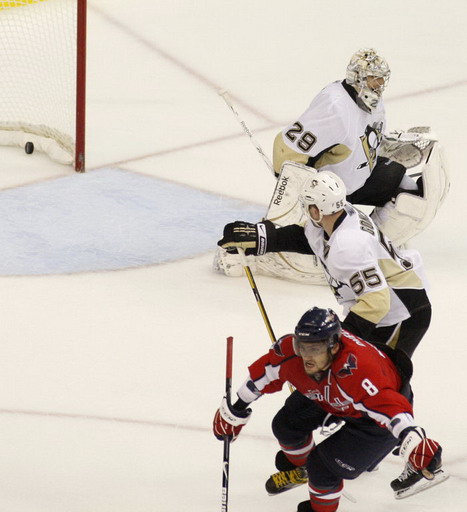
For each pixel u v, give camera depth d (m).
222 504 12.95
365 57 18.88
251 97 32.69
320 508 13.12
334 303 20.38
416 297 14.31
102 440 15.39
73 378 17.22
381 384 11.91
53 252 22.47
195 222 24.23
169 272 21.62
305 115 19.48
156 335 18.83
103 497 13.98
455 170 27.39
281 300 20.41
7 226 23.78
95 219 24.30
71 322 19.31
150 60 35.62
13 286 20.81
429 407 16.45
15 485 14.20
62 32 35.91
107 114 31.17
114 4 40.56
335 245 14.02
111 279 21.23
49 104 30.78
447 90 33.12
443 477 13.70
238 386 17.00
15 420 15.90
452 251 22.91
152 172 27.30
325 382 12.14
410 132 20.47
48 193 25.83
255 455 15.07
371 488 14.30
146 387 16.95
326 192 13.94
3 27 35.91
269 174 27.27
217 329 19.08
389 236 20.86
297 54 36.16
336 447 12.70
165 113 31.41
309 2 40.78
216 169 27.48
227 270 21.34
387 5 40.44
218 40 37.31
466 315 19.81
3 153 28.69
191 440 15.44
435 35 37.66
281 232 15.70
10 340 18.55
